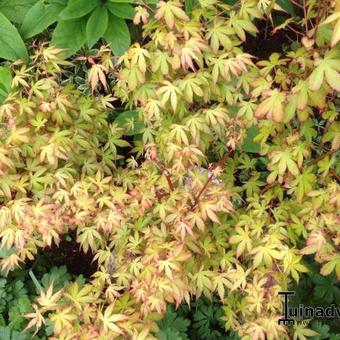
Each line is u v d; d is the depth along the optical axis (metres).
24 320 1.40
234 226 1.34
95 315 1.20
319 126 1.36
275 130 1.25
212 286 1.26
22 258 1.37
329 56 1.03
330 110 1.22
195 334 1.44
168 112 1.30
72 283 1.36
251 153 1.54
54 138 1.32
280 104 1.09
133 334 1.15
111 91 1.61
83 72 1.63
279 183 1.35
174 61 1.21
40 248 1.59
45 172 1.36
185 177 1.31
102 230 1.40
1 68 1.48
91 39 1.50
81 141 1.39
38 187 1.33
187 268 1.25
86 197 1.30
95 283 1.28
